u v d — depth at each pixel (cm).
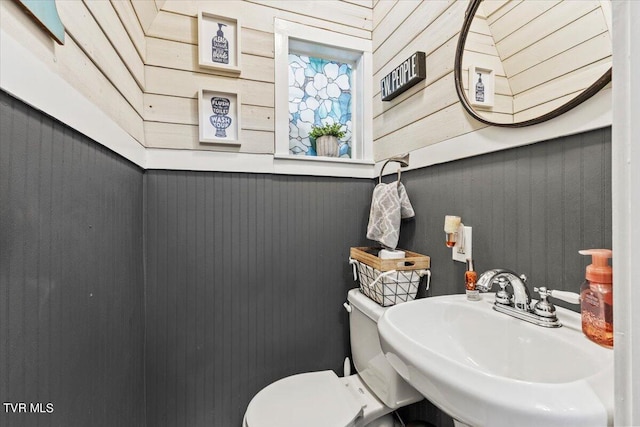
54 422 57
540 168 76
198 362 130
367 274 124
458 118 101
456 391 47
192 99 128
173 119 126
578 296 61
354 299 127
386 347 66
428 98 116
